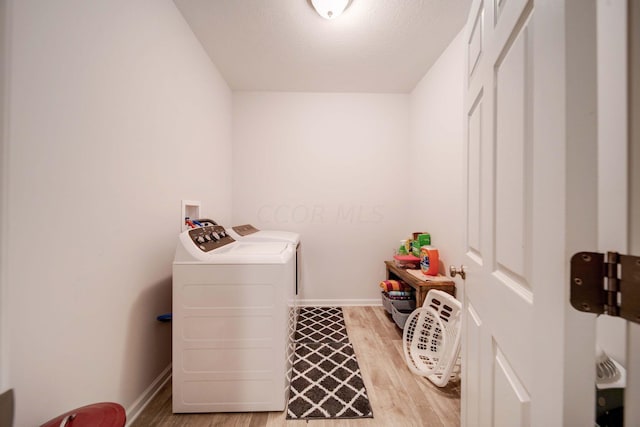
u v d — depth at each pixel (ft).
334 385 4.60
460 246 5.66
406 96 8.58
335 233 8.64
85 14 2.91
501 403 1.98
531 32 1.59
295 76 7.52
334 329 6.88
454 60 5.87
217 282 3.91
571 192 1.14
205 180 6.31
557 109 1.21
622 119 1.05
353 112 8.57
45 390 2.54
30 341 2.40
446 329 5.29
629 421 1.07
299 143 8.55
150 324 4.18
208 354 3.93
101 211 3.18
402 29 5.52
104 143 3.21
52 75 2.56
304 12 5.02
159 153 4.38
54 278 2.61
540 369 1.35
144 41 3.95
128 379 3.69
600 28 1.12
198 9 4.93
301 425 3.76
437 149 6.69
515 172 1.78
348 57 6.56
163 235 4.52
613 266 1.04
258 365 3.95
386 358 5.49
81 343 2.92
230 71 7.22
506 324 1.89
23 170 2.34
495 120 2.17
